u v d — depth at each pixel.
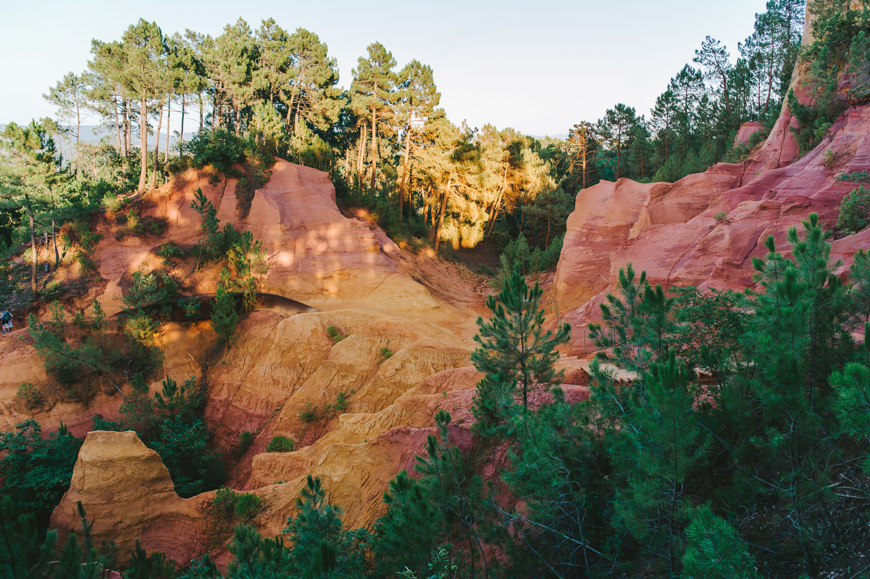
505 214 82.06
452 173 62.06
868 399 5.51
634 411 8.55
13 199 43.72
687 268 28.84
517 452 10.82
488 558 10.74
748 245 27.14
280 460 25.48
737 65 65.44
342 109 75.31
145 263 43.53
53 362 34.12
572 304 38.66
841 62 30.89
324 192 51.97
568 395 15.48
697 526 5.15
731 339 10.63
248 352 39.00
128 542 21.25
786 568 6.90
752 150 40.81
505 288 14.24
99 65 54.12
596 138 76.75
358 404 30.44
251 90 65.56
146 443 31.86
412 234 63.16
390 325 35.44
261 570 9.09
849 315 9.55
